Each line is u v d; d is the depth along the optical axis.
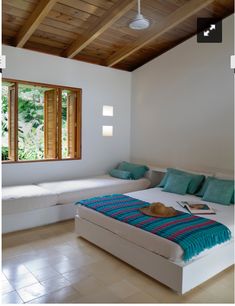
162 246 2.37
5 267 2.67
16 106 4.27
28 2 3.43
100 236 3.06
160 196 3.84
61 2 3.52
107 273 2.60
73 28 4.10
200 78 4.45
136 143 5.69
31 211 3.65
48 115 4.89
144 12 3.91
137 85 5.61
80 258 2.88
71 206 4.01
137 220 2.75
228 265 2.68
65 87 4.77
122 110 5.65
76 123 5.07
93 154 5.25
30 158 4.99
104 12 3.80
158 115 5.18
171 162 4.98
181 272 2.23
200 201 3.58
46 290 2.31
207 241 2.41
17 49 4.19
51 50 4.57
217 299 2.22
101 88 5.27
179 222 2.68
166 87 5.00
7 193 3.65
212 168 4.35
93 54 4.98
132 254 2.66
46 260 2.83
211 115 4.32
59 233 3.54
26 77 4.30
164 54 5.02
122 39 4.58
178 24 4.21
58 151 4.81
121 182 4.65
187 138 4.69
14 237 3.39
